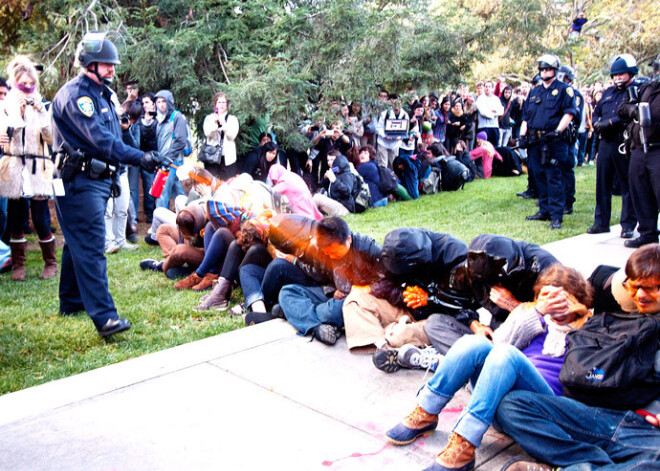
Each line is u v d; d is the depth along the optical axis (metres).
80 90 3.96
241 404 3.15
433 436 2.85
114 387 3.32
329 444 2.80
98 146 3.94
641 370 2.40
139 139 7.78
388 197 10.22
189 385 3.36
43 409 3.08
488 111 12.83
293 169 9.70
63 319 4.61
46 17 9.35
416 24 11.09
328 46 9.27
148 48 8.61
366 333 3.68
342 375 3.48
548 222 7.90
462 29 11.81
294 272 4.42
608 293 2.92
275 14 9.23
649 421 2.43
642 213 6.10
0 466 2.62
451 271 3.47
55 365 3.84
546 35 17.08
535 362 2.79
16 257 5.78
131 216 7.64
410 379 3.43
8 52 9.92
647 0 26.02
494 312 3.32
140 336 4.32
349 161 9.88
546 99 7.48
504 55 16.72
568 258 5.83
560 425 2.46
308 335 4.01
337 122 9.73
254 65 8.63
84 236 4.05
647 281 2.48
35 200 5.64
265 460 2.68
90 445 2.78
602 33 26.84
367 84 9.60
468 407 2.55
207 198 5.63
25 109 5.43
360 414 3.06
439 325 3.46
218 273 5.34
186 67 8.96
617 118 6.58
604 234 6.93
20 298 5.16
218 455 2.71
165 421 2.99
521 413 2.47
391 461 2.67
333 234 3.71
